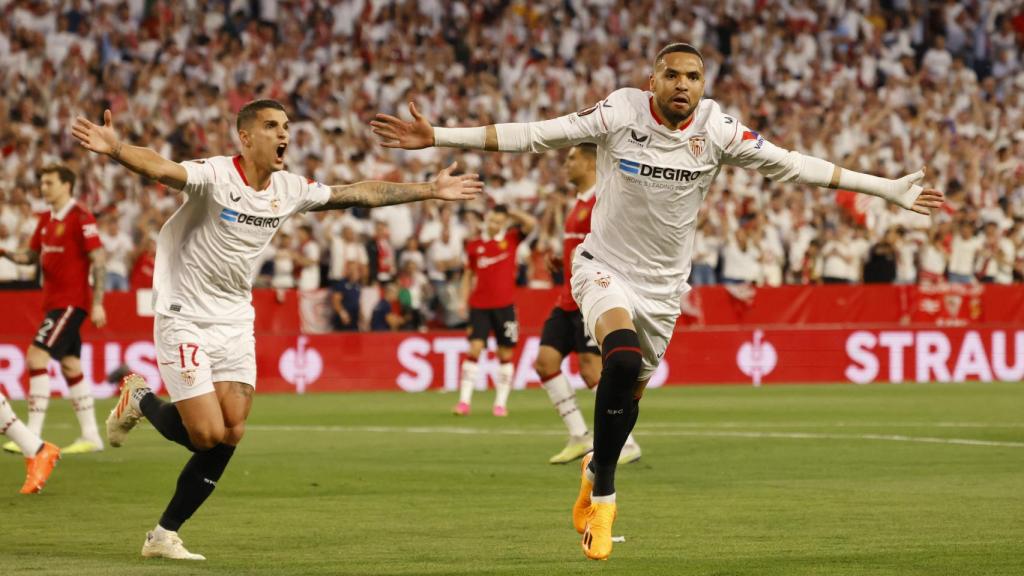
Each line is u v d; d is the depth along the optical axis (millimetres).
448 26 39312
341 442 18172
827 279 32312
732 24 40969
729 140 9430
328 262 30703
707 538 10062
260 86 36312
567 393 15492
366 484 13609
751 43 40688
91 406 17188
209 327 9562
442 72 37875
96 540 10156
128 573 8547
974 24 42500
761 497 12445
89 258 17031
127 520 11258
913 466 14961
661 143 9297
